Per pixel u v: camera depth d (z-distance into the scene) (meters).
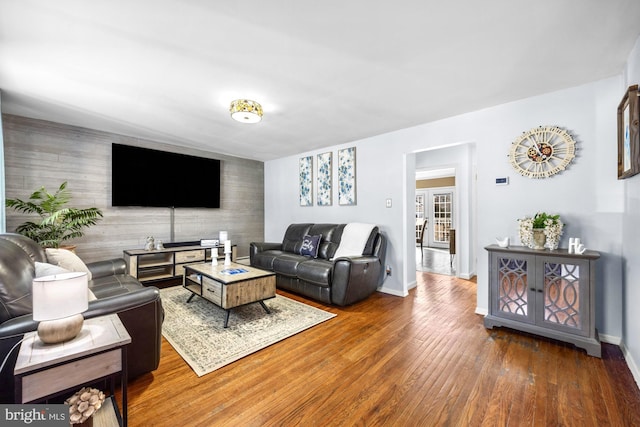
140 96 2.54
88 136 3.62
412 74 2.14
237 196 5.36
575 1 1.38
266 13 1.47
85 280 1.24
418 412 1.46
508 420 1.39
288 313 2.87
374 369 1.86
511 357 2.01
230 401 1.54
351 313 2.92
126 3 1.39
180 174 4.46
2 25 1.55
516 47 1.79
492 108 2.80
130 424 1.36
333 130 3.62
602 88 2.24
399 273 3.62
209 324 2.55
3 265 1.38
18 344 1.24
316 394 1.60
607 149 2.21
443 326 2.58
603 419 1.39
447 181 8.29
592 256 2.02
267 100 2.62
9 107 2.86
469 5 1.41
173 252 3.99
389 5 1.41
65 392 1.11
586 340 2.04
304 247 4.06
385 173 3.78
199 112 2.95
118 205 3.83
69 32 1.62
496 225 2.77
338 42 1.73
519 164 2.63
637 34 1.64
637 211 1.80
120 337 1.25
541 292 2.25
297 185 5.11
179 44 1.75
